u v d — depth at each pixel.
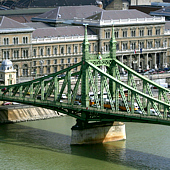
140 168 192.62
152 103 196.75
